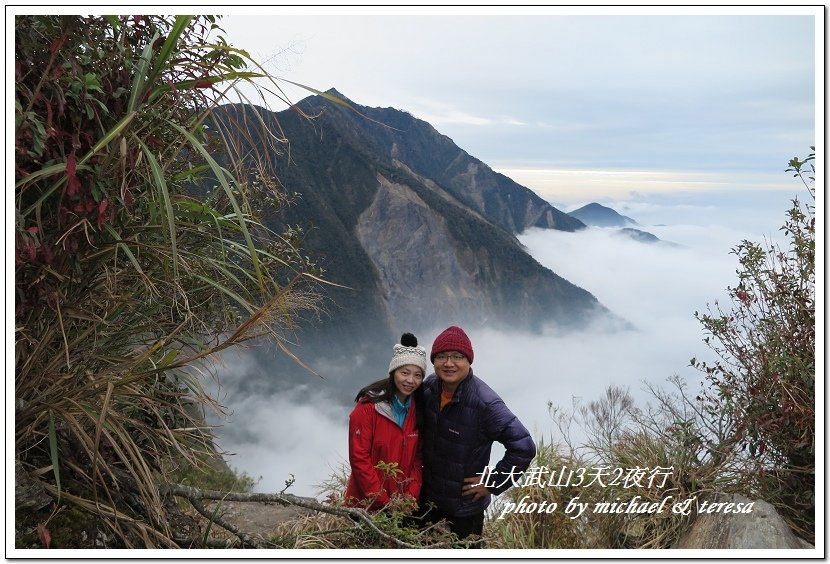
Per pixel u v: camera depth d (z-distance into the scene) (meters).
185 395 2.24
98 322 2.07
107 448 2.19
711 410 3.39
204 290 2.50
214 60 2.14
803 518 3.10
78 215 1.92
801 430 3.08
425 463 3.04
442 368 2.92
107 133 1.94
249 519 3.34
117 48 2.00
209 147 2.34
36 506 1.89
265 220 2.71
